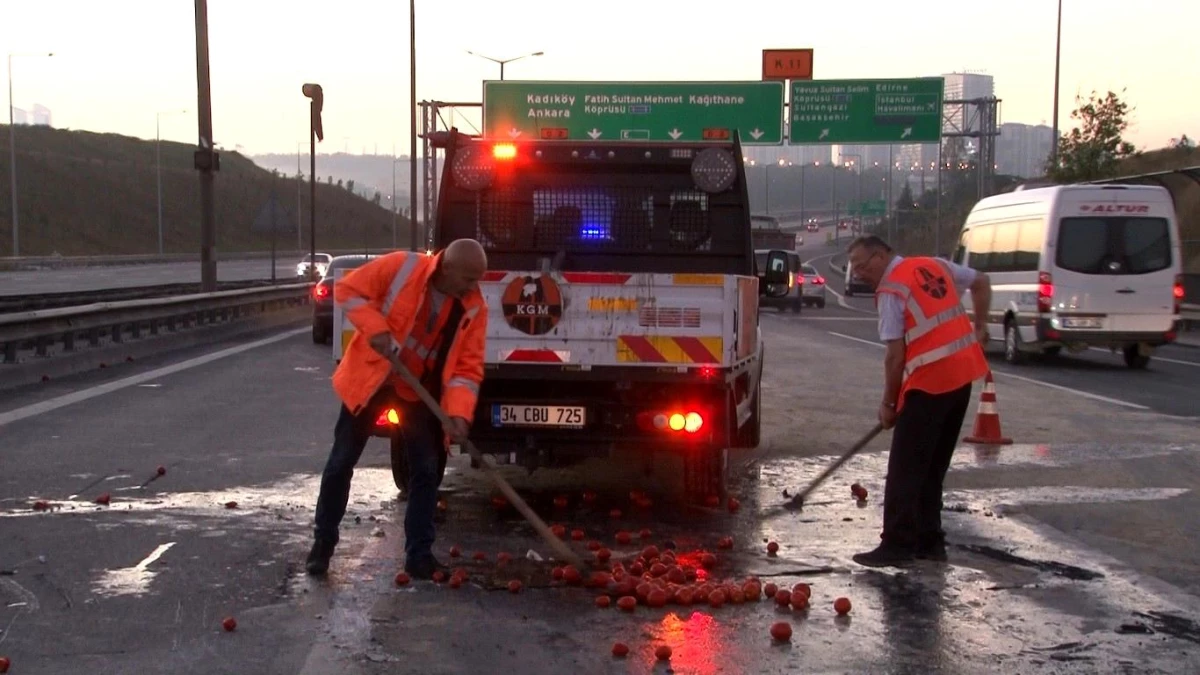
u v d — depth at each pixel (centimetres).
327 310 2267
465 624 579
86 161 11031
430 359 668
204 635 558
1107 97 3866
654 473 1000
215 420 1245
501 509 849
